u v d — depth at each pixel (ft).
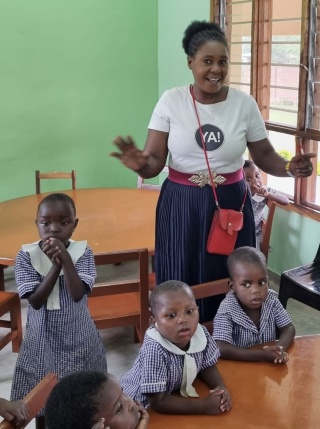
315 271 9.47
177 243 6.84
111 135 16.01
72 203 6.43
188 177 6.67
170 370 4.79
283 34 11.55
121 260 7.47
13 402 4.22
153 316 4.96
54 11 14.64
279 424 4.22
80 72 15.28
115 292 7.58
